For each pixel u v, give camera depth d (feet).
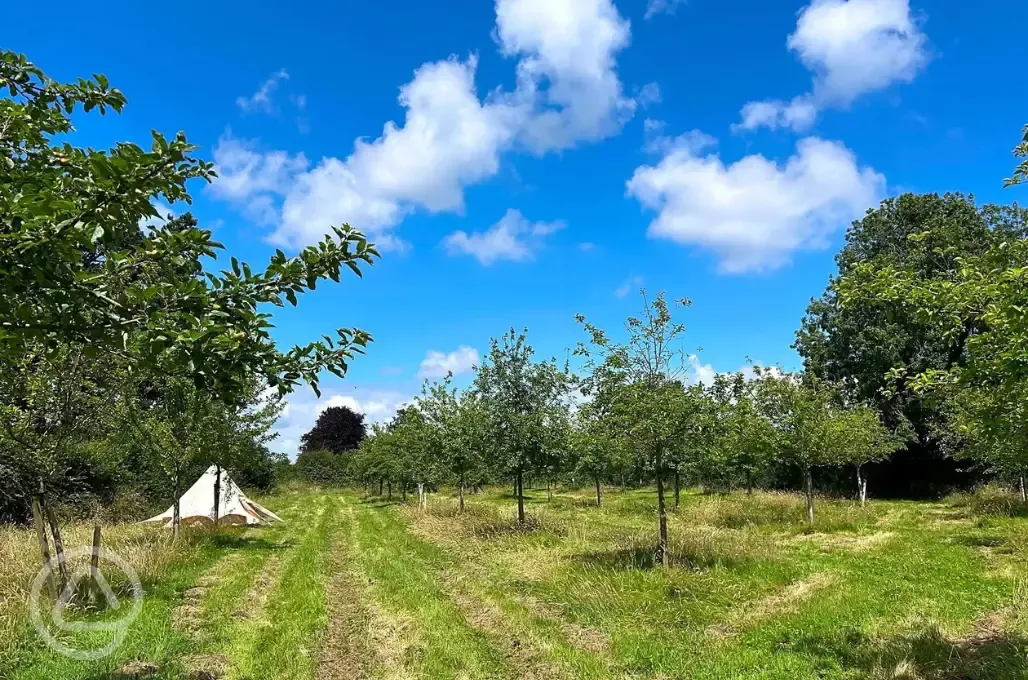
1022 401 15.98
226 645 22.04
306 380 11.34
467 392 58.90
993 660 17.88
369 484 130.93
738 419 55.77
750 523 53.47
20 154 10.84
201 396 11.80
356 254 11.38
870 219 103.81
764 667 19.01
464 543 44.01
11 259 8.45
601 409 34.65
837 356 101.45
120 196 9.00
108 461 44.80
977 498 70.49
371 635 23.34
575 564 33.30
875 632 21.44
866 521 54.24
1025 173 15.47
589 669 19.31
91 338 9.73
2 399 24.40
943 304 15.71
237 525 59.57
